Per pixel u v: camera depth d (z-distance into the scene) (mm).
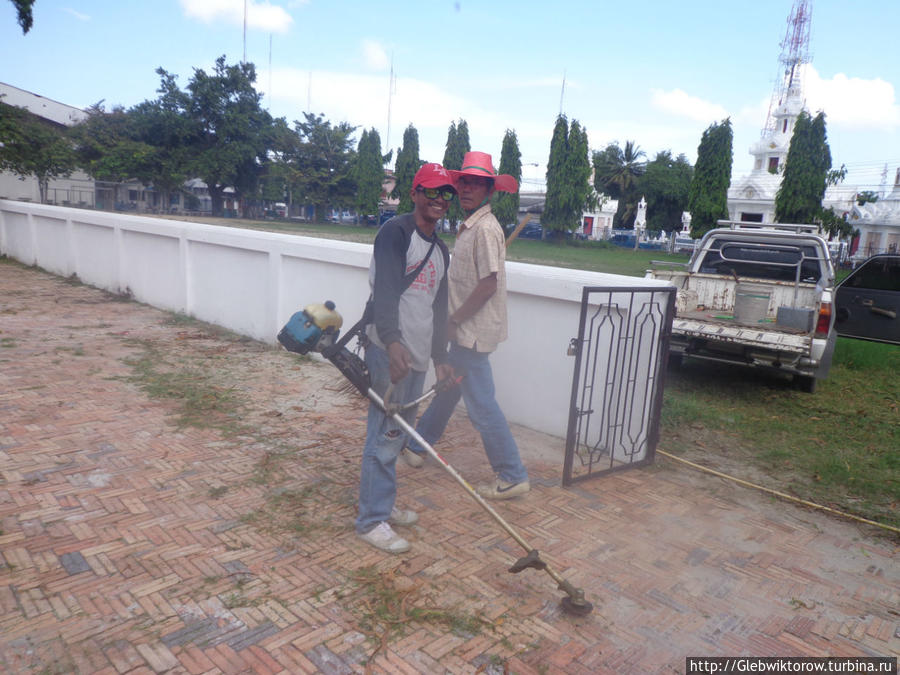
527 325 4699
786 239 6996
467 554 2934
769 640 2443
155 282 9094
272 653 2189
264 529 3047
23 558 2689
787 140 57750
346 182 56312
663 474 4109
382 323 2682
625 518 3426
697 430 5094
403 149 51156
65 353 6223
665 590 2746
